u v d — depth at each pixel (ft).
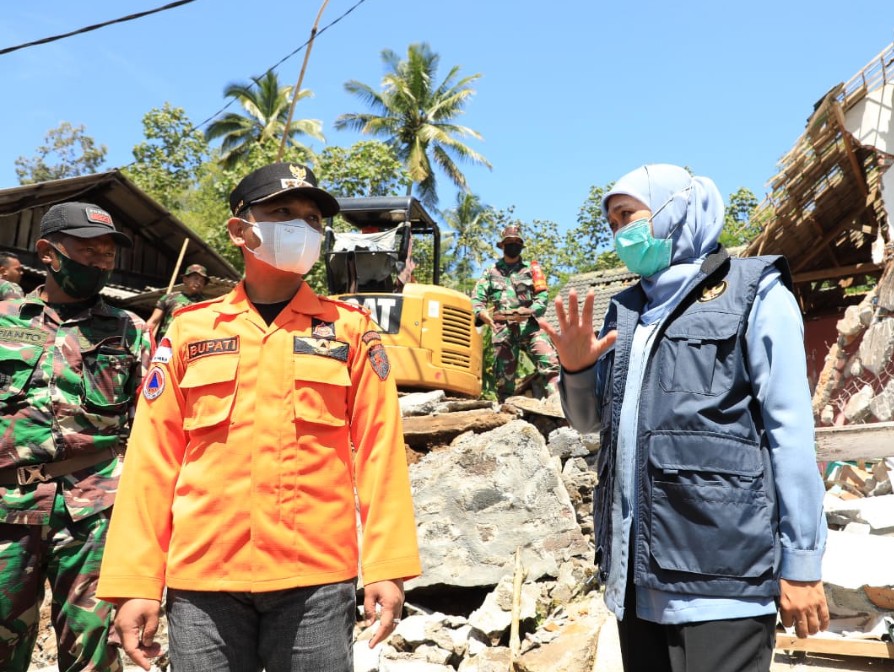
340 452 7.62
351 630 7.41
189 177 104.47
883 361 23.21
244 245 7.94
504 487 16.74
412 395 20.97
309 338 7.73
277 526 7.16
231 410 7.38
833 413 24.89
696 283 7.84
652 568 7.32
